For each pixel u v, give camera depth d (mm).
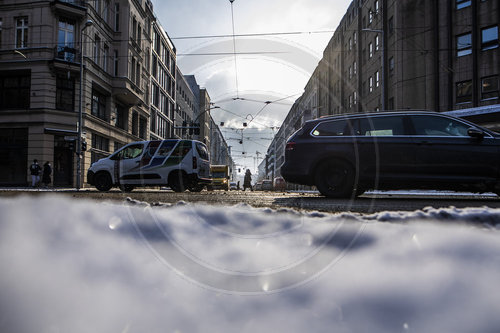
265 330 542
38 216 1240
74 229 1079
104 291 657
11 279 682
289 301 635
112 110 22938
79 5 19484
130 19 23969
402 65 22109
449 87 20453
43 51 18641
